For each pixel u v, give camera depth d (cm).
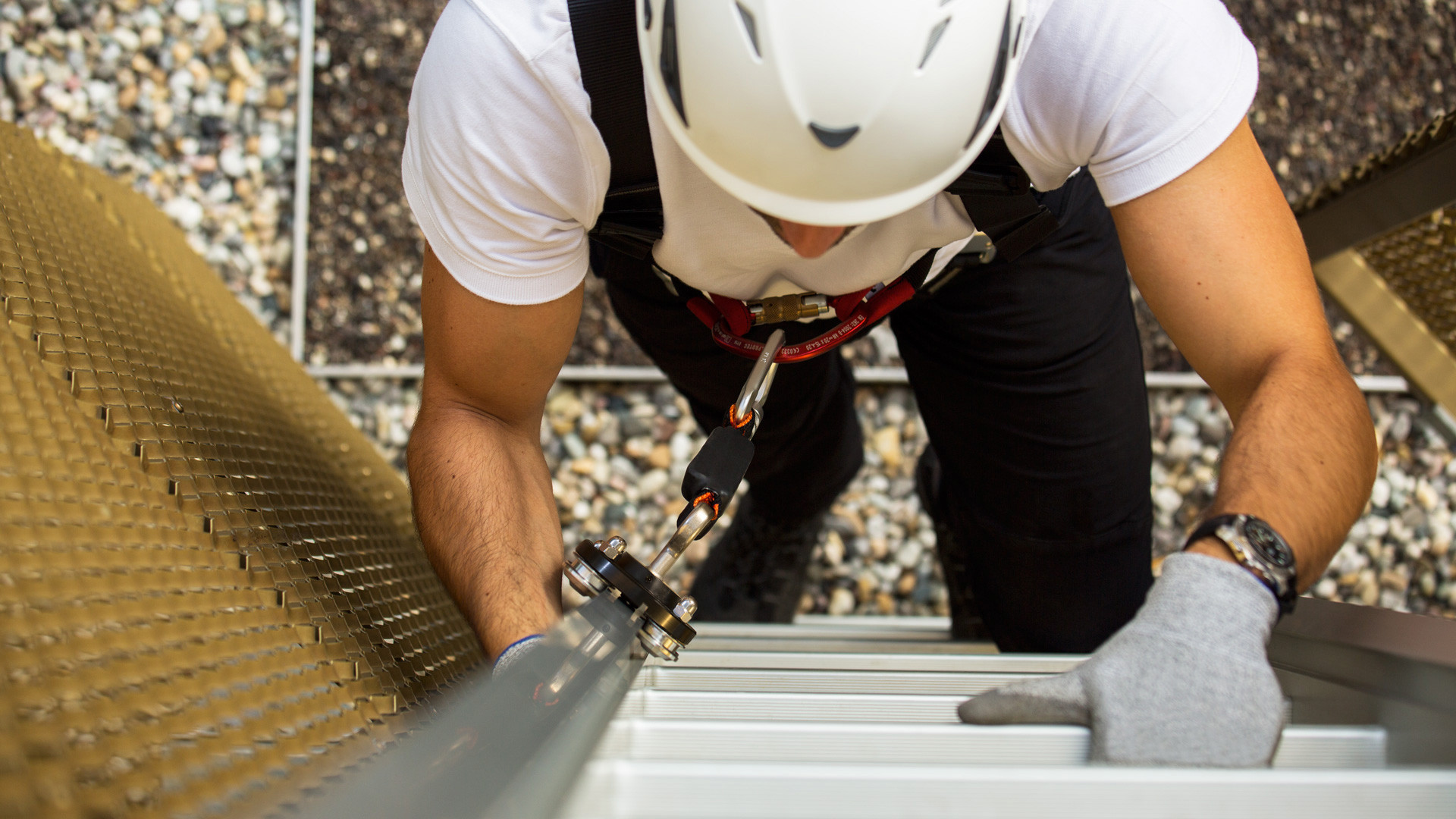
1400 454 268
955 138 97
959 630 219
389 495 191
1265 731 78
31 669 64
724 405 175
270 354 204
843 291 125
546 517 127
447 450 122
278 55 270
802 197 98
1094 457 159
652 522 259
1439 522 264
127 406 116
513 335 117
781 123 93
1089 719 83
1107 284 156
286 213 271
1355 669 99
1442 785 66
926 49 92
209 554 103
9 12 260
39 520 81
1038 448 160
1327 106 274
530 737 70
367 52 269
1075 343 153
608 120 100
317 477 156
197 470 118
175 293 180
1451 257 198
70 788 55
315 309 266
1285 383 97
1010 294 150
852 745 83
